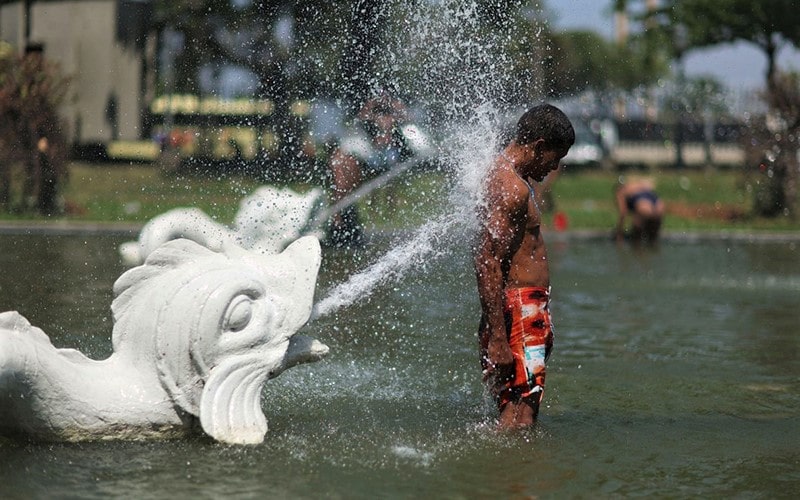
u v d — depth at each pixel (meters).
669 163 46.81
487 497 5.71
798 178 27.67
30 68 22.03
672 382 8.89
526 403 7.20
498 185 6.93
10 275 13.53
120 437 6.43
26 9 30.50
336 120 17.62
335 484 5.82
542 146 7.12
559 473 6.20
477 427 7.16
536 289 7.15
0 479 5.71
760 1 29.72
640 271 17.69
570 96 33.56
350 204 15.44
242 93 26.28
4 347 5.98
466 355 9.60
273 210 10.73
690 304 13.77
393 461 6.30
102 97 33.03
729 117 41.84
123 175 29.83
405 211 13.14
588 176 43.69
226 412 6.40
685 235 24.05
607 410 7.86
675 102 43.94
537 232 7.14
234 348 6.41
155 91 32.66
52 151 22.23
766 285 15.81
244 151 26.55
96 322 10.46
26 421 6.23
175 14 29.53
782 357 10.12
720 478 6.22
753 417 7.74
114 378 6.48
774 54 30.41
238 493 5.63
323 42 19.75
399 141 15.02
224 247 6.88
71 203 22.84
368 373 8.82
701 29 31.05
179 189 25.59
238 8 26.38
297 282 6.71
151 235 7.22
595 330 11.66
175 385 6.41
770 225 26.77
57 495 5.52
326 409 7.55
